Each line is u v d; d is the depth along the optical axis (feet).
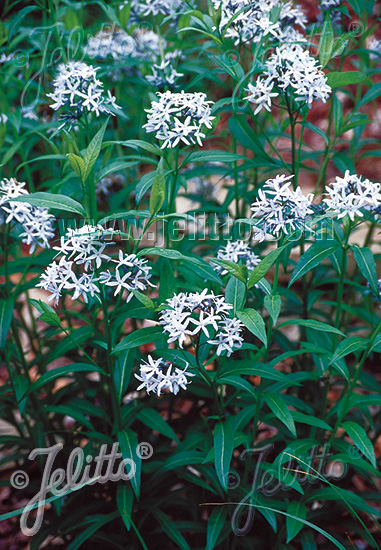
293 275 2.40
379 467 2.93
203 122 2.45
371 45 3.24
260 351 2.50
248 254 2.60
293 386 3.14
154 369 2.28
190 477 2.66
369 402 2.54
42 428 2.90
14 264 2.82
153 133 2.95
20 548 3.07
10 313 2.57
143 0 3.13
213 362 3.14
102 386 3.00
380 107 5.60
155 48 3.12
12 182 2.57
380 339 2.40
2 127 2.75
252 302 2.90
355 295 3.67
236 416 2.62
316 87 2.51
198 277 2.69
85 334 2.67
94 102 2.52
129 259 2.28
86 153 2.37
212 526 2.54
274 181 2.33
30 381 2.78
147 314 2.47
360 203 2.34
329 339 2.82
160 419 2.64
